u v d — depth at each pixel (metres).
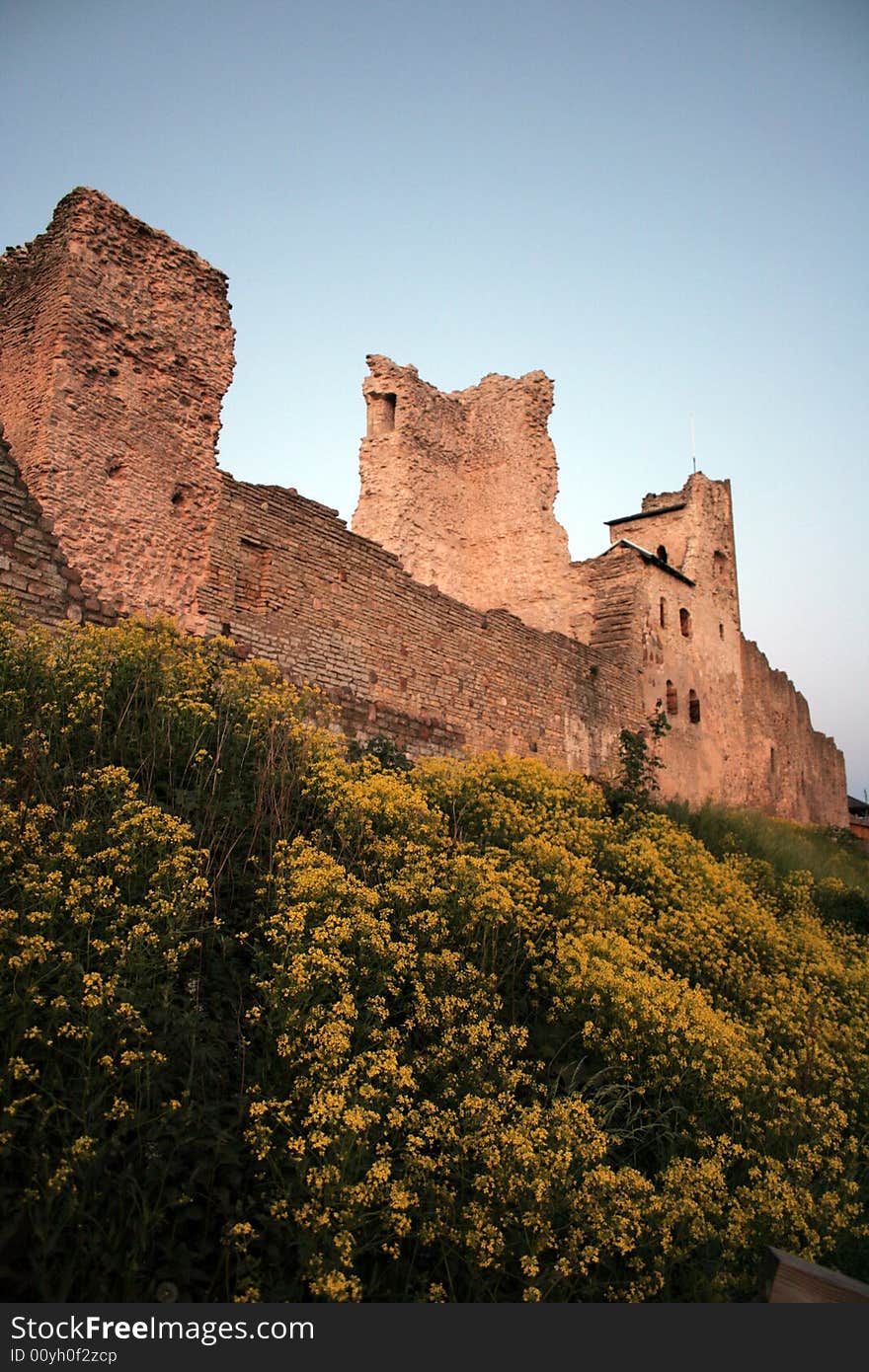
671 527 29.58
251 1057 5.34
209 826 7.19
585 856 10.03
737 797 29.06
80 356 11.72
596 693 21.36
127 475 11.94
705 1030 6.55
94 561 11.34
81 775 6.77
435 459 25.28
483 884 7.26
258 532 13.19
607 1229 4.75
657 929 9.02
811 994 8.76
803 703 38.44
